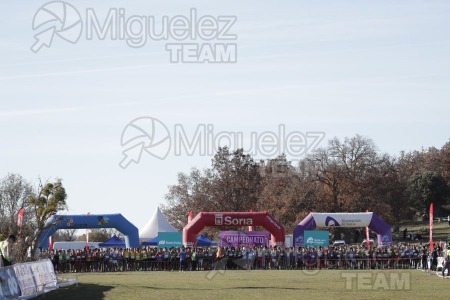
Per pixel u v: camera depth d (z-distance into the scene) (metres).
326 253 66.81
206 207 108.69
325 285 41.66
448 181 155.88
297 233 71.31
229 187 109.88
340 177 105.12
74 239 140.75
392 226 125.38
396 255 66.94
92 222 68.94
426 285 41.69
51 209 47.59
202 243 83.19
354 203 104.06
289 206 102.38
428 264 59.22
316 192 104.69
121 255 65.62
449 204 147.12
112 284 42.47
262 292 36.28
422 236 117.00
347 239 118.50
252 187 110.50
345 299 32.16
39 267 34.66
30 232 52.31
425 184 140.50
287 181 106.38
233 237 70.75
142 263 65.81
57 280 40.50
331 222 71.38
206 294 35.06
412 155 163.50
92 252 65.00
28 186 104.94
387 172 111.38
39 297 33.69
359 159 107.00
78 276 53.75
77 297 33.72
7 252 32.03
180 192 115.50
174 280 47.16
